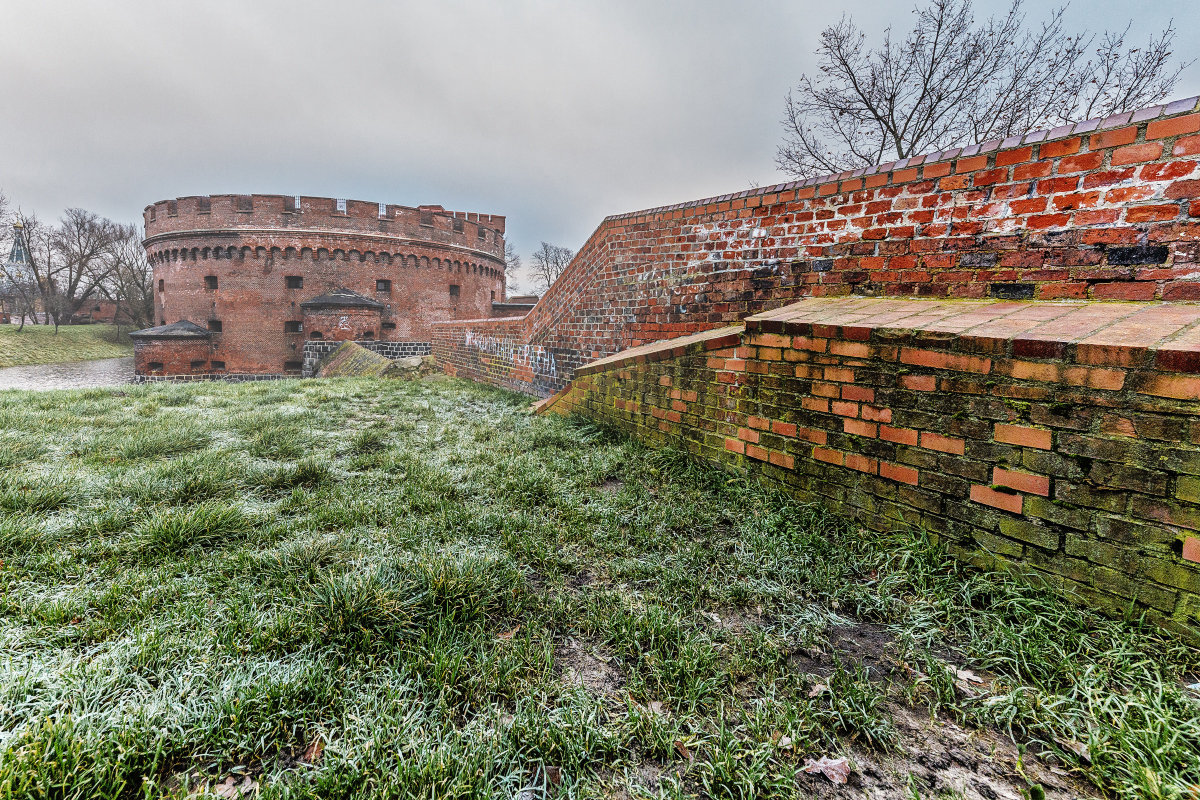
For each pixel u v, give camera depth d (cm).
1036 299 302
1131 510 179
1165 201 254
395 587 203
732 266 506
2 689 146
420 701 157
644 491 336
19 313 5316
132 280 4631
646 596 217
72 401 680
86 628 184
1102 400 185
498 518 292
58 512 291
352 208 2566
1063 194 289
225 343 2498
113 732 134
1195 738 135
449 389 918
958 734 148
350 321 2364
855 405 269
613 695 164
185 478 332
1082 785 132
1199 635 164
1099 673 160
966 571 223
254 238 2456
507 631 196
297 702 153
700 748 143
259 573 228
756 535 266
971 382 222
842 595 216
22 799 117
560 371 769
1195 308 221
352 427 561
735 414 345
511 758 139
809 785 134
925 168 353
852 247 404
